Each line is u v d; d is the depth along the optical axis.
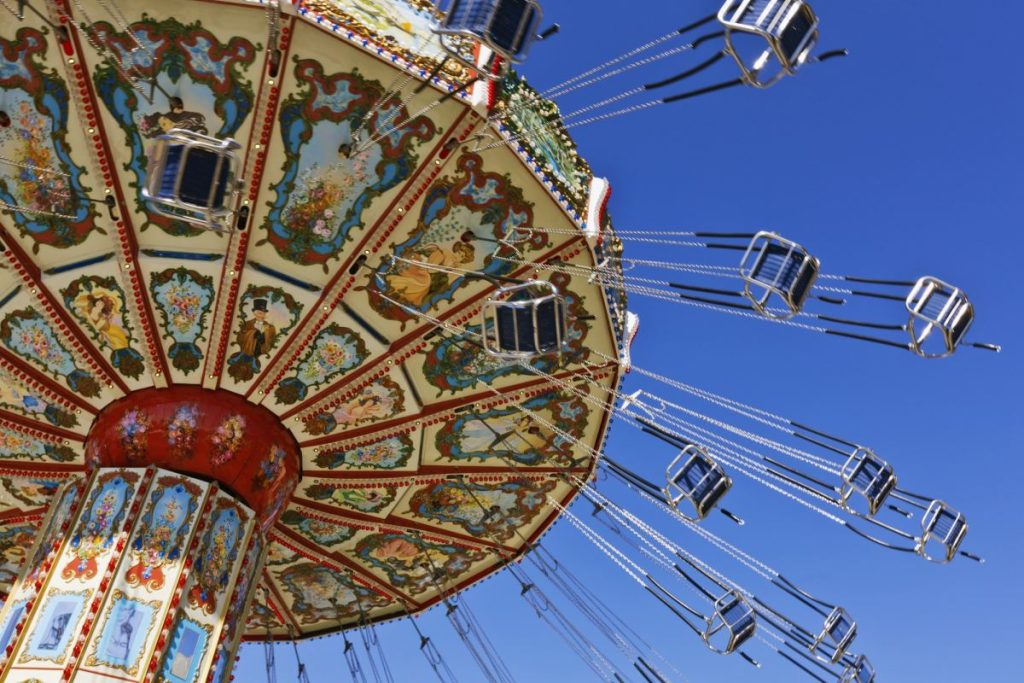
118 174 13.60
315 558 18.22
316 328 14.86
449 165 13.80
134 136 13.38
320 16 12.48
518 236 14.66
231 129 13.34
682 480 14.06
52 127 13.29
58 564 14.20
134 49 12.67
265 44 12.65
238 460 15.26
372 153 13.62
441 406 16.19
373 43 12.69
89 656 13.23
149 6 12.32
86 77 12.87
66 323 14.64
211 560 14.62
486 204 14.27
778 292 11.63
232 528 15.02
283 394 15.48
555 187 14.23
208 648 14.04
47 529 15.17
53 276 14.30
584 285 15.39
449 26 10.34
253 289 14.55
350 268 14.48
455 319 15.16
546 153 14.47
